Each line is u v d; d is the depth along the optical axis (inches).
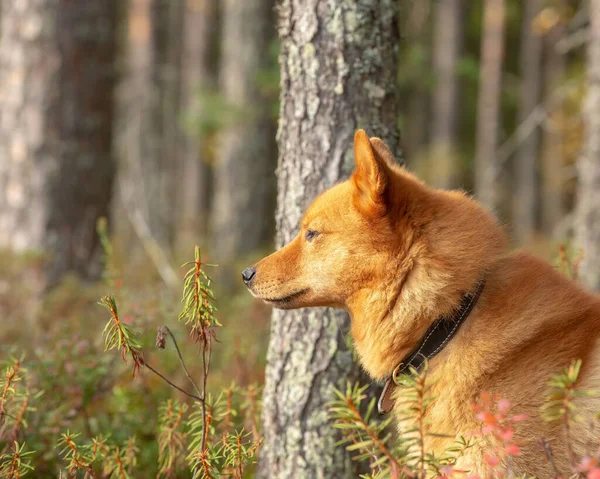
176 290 573.0
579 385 241.4
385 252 270.1
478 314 259.4
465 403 249.8
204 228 1524.4
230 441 262.8
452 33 1668.3
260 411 350.6
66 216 661.3
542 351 249.0
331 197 286.4
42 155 655.1
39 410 331.0
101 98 683.4
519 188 1991.9
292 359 340.5
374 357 280.1
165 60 1861.5
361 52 336.2
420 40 1870.1
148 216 1302.9
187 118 1156.5
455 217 268.2
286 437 339.0
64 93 660.7
